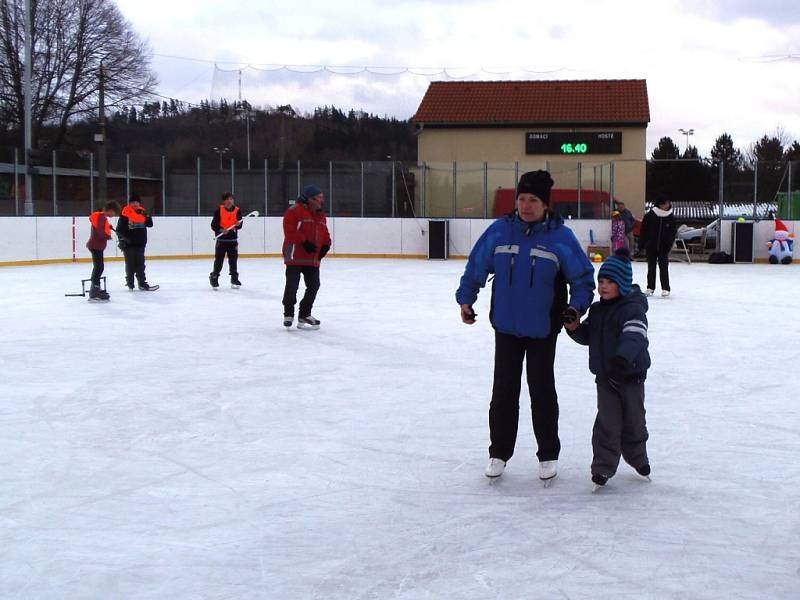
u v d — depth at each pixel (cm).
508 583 325
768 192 2222
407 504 414
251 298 1302
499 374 443
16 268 1828
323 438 534
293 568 340
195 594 317
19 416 589
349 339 916
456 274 1786
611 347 420
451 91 3225
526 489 436
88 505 414
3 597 315
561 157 3075
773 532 376
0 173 2173
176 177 2370
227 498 424
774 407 612
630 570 336
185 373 735
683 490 432
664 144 6031
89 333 953
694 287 1518
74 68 3453
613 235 2227
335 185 2416
